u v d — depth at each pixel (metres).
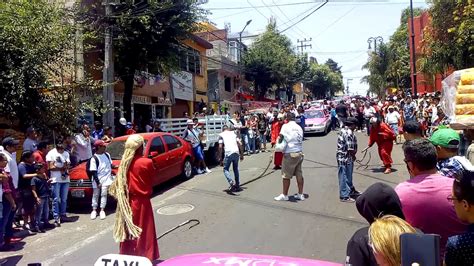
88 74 14.33
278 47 42.34
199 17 17.77
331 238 7.04
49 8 12.30
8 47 11.00
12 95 10.92
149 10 15.75
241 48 41.19
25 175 8.69
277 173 13.60
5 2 12.04
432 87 32.53
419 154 3.33
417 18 34.75
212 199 10.38
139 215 5.52
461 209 2.49
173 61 18.09
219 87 34.41
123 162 5.58
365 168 13.54
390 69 44.97
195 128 14.84
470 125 5.11
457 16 18.39
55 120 11.99
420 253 1.85
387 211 2.65
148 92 22.64
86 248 7.52
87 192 10.08
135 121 20.94
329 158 16.33
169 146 12.62
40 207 8.84
